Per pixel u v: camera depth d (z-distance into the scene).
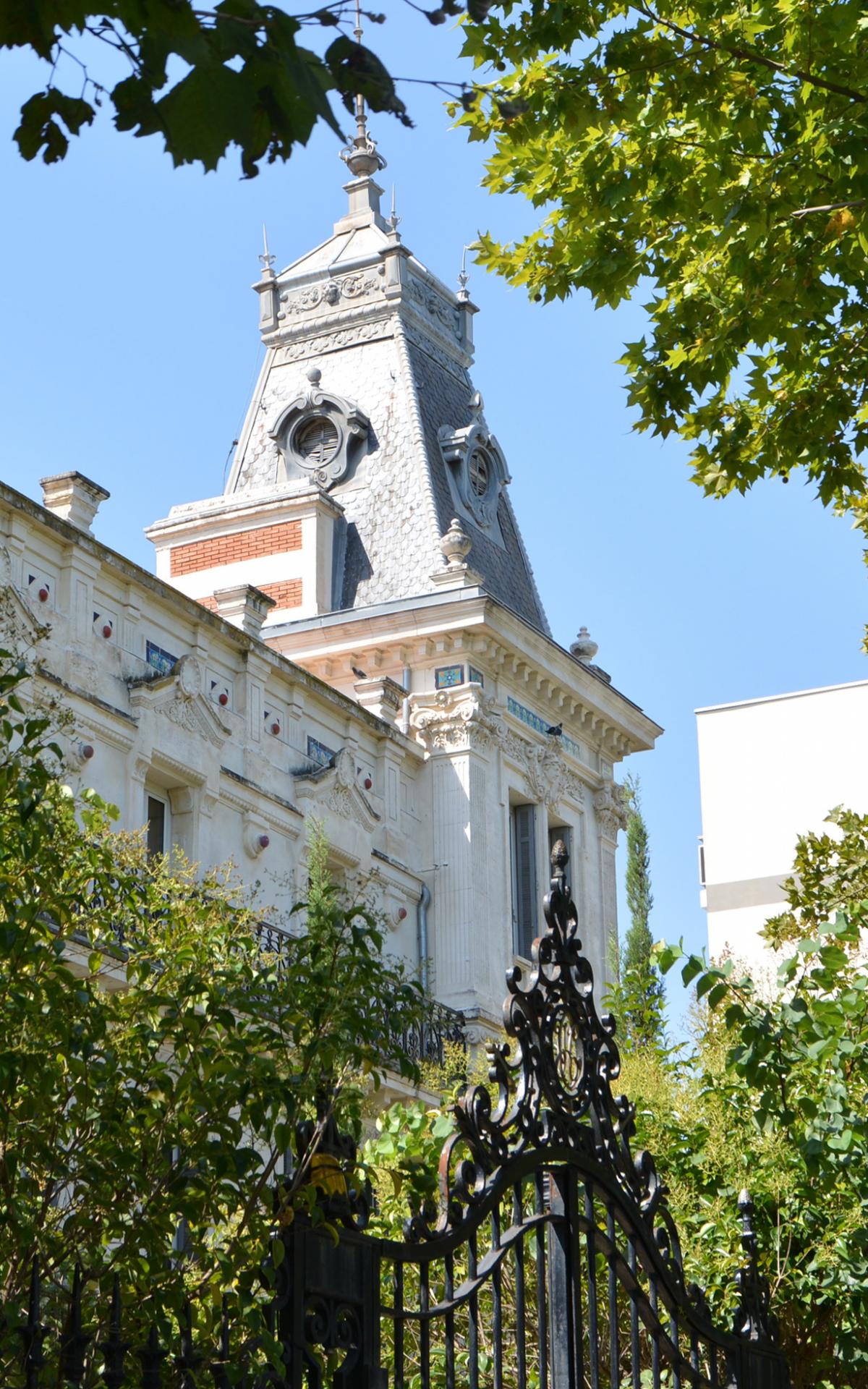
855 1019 9.48
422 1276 6.37
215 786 24.48
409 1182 6.86
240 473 34.53
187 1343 5.43
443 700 30.09
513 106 4.40
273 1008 6.42
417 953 28.95
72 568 22.25
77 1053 6.16
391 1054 6.45
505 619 30.47
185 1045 6.29
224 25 3.71
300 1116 6.27
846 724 31.67
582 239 10.84
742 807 32.00
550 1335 8.48
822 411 11.38
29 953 6.12
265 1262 5.77
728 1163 10.08
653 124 10.17
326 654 30.88
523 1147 7.03
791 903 12.55
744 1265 8.82
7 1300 5.85
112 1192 6.07
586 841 33.25
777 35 10.14
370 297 35.00
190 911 7.20
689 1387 9.21
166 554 33.28
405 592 31.81
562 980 7.62
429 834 29.75
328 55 3.97
